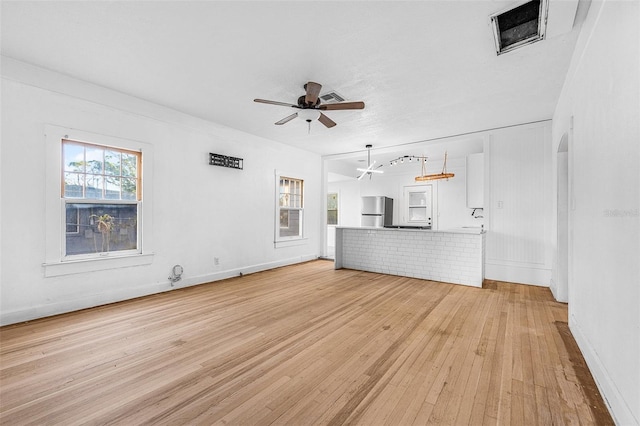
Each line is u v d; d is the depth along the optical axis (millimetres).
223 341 2408
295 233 6328
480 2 1920
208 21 2152
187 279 4199
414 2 1931
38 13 2068
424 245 4770
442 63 2695
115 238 3504
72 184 3156
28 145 2820
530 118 4180
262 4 1964
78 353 2178
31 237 2848
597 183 1778
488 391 1737
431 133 4945
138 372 1929
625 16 1363
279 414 1535
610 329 1570
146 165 3719
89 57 2672
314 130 4859
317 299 3609
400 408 1587
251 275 5023
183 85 3234
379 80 3031
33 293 2865
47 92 2924
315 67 2791
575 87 2422
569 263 2656
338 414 1539
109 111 3373
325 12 2037
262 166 5383
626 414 1333
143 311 3133
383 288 4160
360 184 8977
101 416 1506
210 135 4484
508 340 2443
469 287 4227
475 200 5418
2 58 2650
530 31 2229
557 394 1704
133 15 2088
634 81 1270
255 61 2703
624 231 1384
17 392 1699
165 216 3941
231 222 4832
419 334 2564
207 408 1577
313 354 2195
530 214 4371
